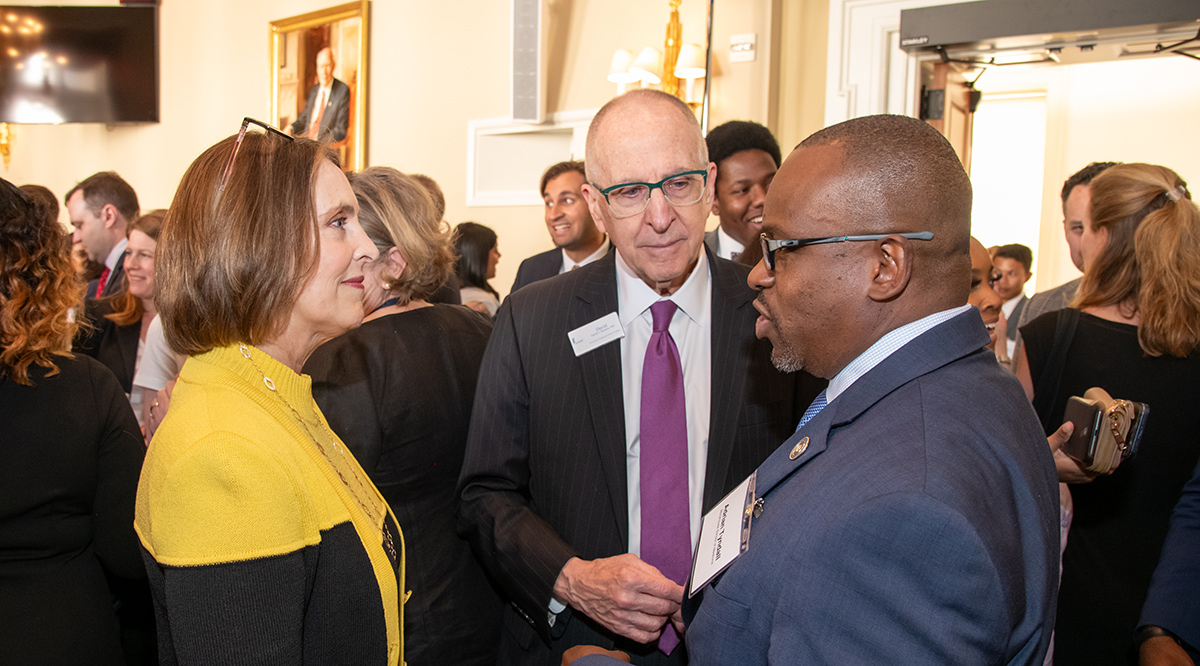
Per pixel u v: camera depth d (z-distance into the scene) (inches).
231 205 34.0
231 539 29.9
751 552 29.8
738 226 91.7
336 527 34.5
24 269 44.3
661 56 170.2
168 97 258.5
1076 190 89.2
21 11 256.1
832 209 30.3
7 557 43.7
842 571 25.6
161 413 75.4
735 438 49.4
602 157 48.8
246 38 241.8
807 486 29.3
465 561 54.4
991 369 31.1
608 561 45.1
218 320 34.1
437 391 52.6
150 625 63.0
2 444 42.8
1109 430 50.4
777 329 34.0
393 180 55.6
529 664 50.9
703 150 49.5
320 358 50.2
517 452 53.1
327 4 223.9
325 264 36.4
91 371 48.8
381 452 50.4
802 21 160.9
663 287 51.9
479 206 199.5
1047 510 28.8
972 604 24.0
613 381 51.2
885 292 30.3
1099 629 58.4
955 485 25.3
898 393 30.0
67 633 44.4
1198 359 56.5
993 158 233.6
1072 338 63.2
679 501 48.9
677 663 48.1
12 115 257.0
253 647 30.0
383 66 215.3
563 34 185.0
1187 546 47.9
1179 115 191.2
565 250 138.6
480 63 199.9
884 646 24.5
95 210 138.1
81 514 47.1
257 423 32.7
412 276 54.4
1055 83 203.5
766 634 28.4
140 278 103.3
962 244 31.0
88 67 256.4
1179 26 108.3
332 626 34.0
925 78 141.5
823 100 158.7
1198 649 45.6
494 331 55.3
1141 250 58.7
